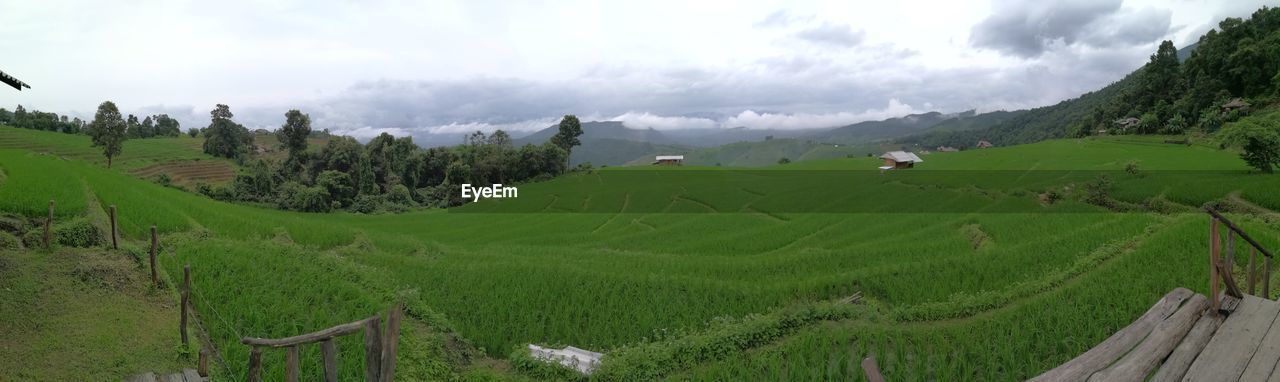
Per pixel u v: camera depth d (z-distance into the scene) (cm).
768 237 3772
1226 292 1073
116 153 7519
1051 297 1550
